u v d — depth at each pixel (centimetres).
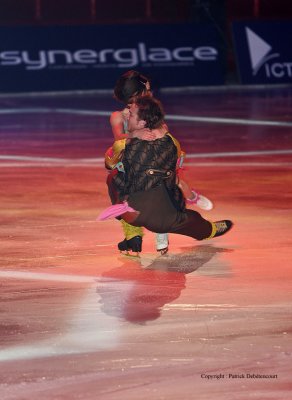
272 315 1293
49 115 4003
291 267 1540
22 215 1941
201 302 1349
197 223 1491
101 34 4953
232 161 2748
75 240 1719
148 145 1434
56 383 1062
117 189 1460
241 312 1305
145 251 1642
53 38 4881
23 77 4809
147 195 1434
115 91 1510
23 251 1634
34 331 1224
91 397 1029
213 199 2136
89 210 1998
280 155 2875
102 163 2717
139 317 1282
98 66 4925
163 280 1460
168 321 1266
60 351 1156
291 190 2256
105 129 3553
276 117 3916
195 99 4644
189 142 3181
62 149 3017
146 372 1095
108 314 1295
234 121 3775
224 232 1544
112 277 1477
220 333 1220
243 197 2162
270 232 1792
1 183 2341
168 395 1035
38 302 1346
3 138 3281
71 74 4878
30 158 2811
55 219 1903
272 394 1039
